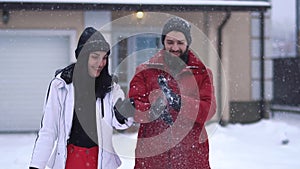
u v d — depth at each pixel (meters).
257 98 14.66
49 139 3.68
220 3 12.38
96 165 3.70
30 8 11.86
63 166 3.67
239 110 14.37
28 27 12.95
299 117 16.42
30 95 13.42
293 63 17.83
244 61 14.68
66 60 13.40
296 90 17.67
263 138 12.03
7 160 8.97
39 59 13.38
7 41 13.18
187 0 12.10
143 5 11.59
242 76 14.60
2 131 13.27
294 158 9.35
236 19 14.59
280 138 11.77
